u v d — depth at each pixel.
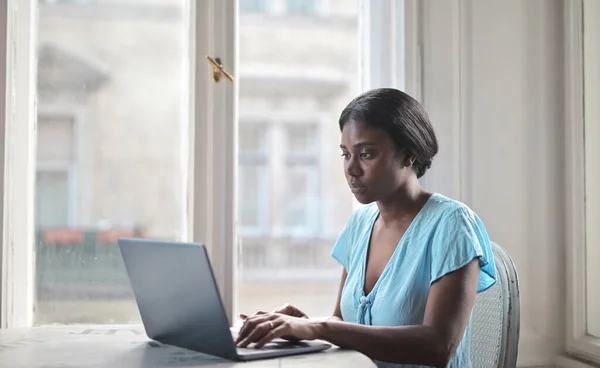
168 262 0.94
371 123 1.15
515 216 1.70
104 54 2.37
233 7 1.65
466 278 1.09
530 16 1.71
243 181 8.94
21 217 1.63
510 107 1.70
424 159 1.20
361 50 1.79
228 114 1.64
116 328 1.41
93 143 6.24
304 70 8.45
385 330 1.02
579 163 1.65
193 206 1.63
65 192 2.13
